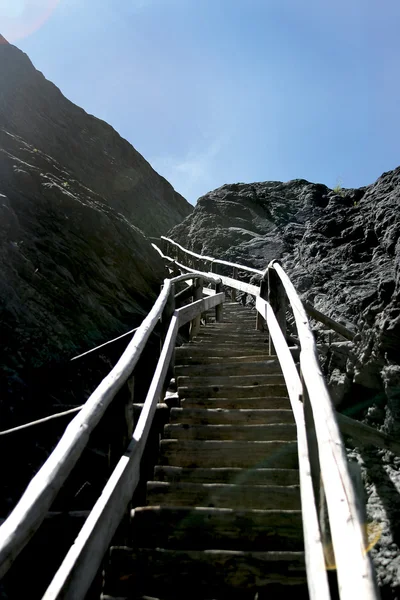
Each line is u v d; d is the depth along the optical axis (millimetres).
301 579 2697
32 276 9023
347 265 11688
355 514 1583
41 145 26250
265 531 3070
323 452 1960
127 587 2719
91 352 7727
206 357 6289
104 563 2828
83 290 10102
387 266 10734
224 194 21906
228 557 2777
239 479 3621
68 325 8672
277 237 17219
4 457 5348
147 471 4000
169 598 2678
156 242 24078
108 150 35875
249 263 15688
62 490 5211
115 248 13562
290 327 9797
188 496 3428
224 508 3256
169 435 4176
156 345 8852
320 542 2109
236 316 10680
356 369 7098
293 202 20391
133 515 3145
